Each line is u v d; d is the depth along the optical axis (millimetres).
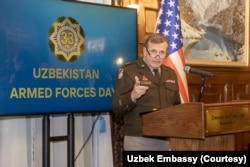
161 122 1854
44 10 2779
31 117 3053
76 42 2945
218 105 1758
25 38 2688
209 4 4430
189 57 4188
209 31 4430
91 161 3457
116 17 3162
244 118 1869
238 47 4816
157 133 1867
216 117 1747
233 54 4746
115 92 2451
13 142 2941
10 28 2619
